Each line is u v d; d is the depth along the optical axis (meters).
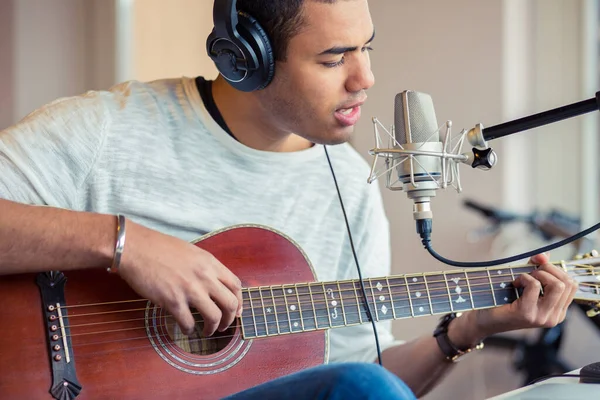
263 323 1.44
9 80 3.18
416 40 3.50
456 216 3.43
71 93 3.29
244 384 1.45
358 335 1.75
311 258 1.66
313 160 1.67
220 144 1.58
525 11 3.41
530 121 1.38
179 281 1.32
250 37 1.40
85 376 1.35
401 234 3.52
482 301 1.54
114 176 1.53
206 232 1.58
